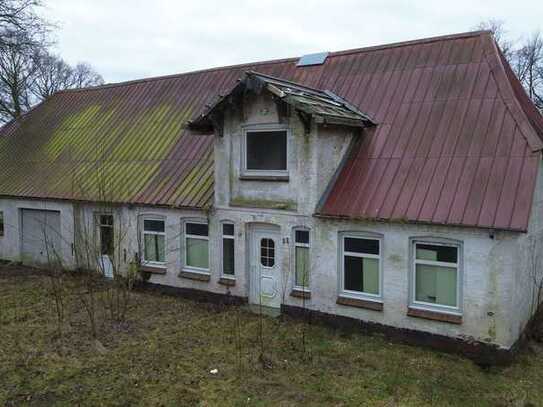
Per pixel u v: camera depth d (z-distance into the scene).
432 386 9.09
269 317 12.94
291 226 12.74
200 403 8.52
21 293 15.52
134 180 16.56
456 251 10.59
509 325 9.84
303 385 9.14
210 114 13.45
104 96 22.12
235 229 13.87
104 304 14.21
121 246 16.33
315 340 11.37
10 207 19.91
